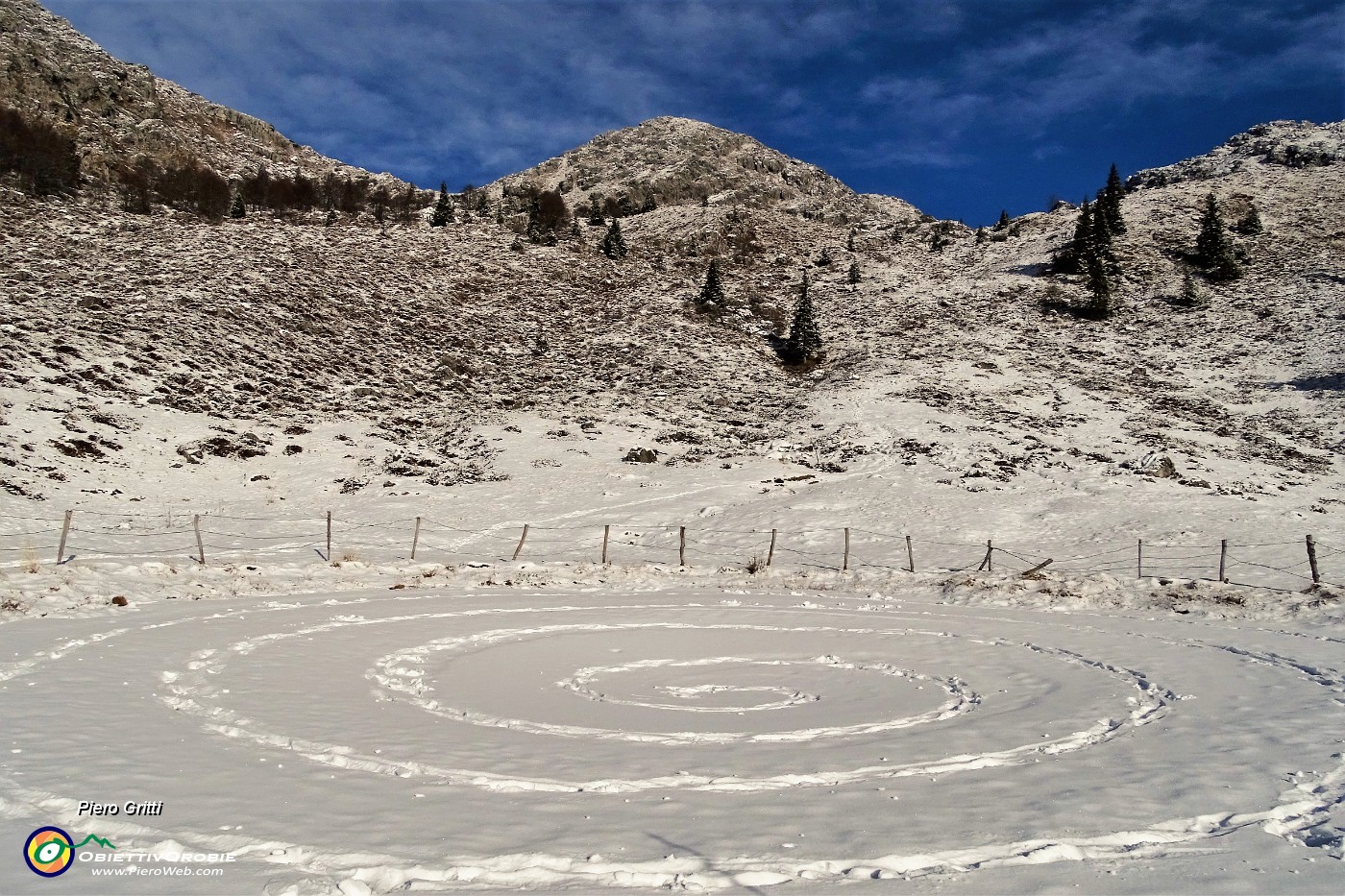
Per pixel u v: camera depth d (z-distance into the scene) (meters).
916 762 7.50
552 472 39.62
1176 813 6.07
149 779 6.46
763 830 5.67
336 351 53.25
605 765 7.26
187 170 82.38
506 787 6.61
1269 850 5.40
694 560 27.38
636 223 106.38
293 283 60.00
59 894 4.49
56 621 14.05
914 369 57.06
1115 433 45.75
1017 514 33.22
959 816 5.97
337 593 19.70
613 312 69.50
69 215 65.50
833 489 37.31
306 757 7.30
